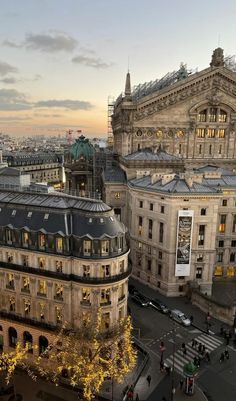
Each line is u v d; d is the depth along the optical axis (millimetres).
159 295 89062
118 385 58406
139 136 118750
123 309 62938
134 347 67625
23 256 62781
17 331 64625
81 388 58125
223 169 112875
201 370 62062
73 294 59750
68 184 151250
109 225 59719
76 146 152375
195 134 120312
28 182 88750
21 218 64000
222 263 98875
